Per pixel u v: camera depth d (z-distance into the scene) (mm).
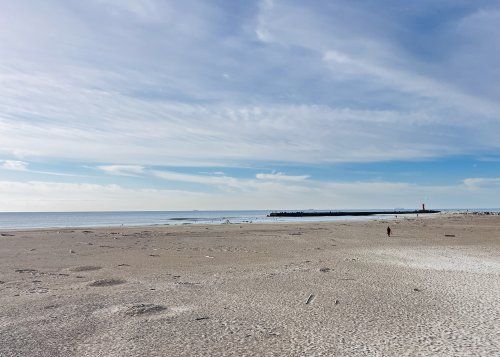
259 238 38750
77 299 14195
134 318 11945
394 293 14906
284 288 15906
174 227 56750
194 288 15953
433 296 14367
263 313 12445
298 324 11359
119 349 9555
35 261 23938
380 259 23844
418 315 12094
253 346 9672
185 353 9281
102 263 23094
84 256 26156
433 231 46438
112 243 34281
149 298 14336
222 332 10703
